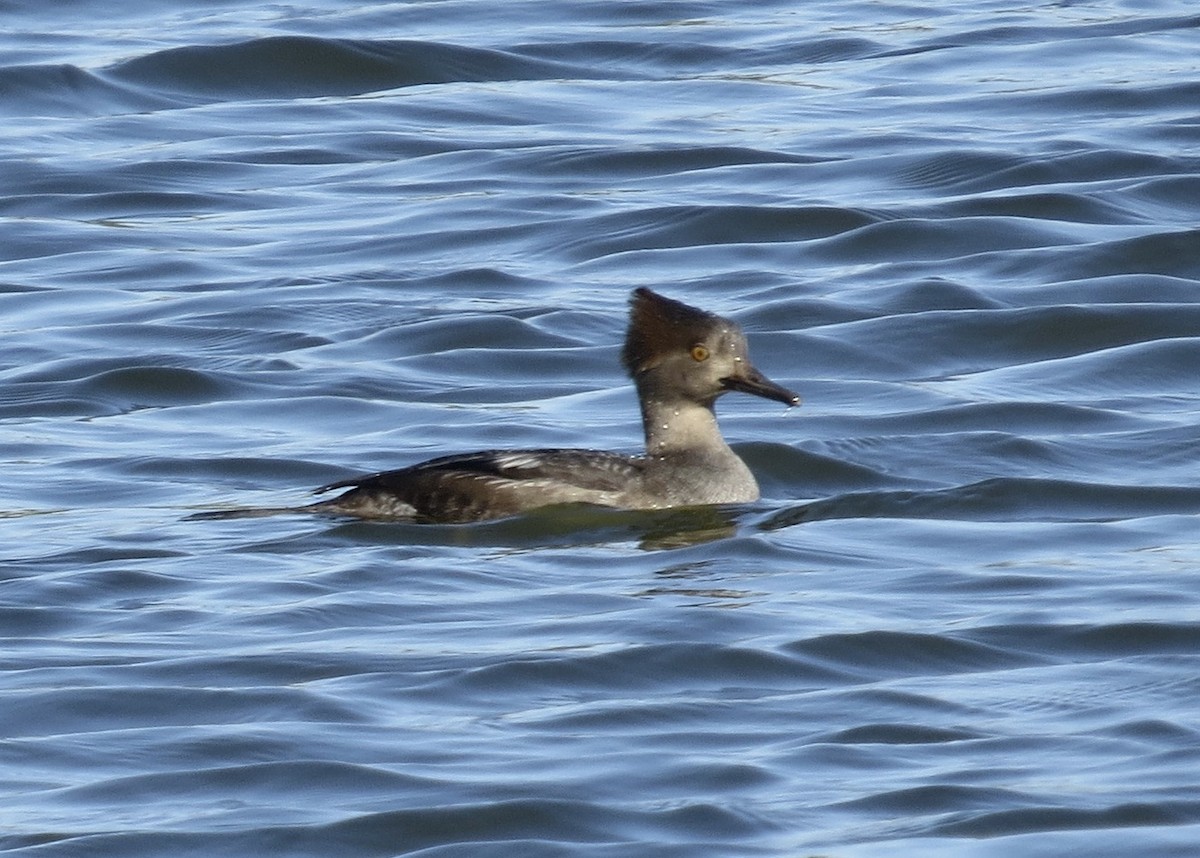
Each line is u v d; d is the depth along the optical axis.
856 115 28.14
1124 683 11.88
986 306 21.08
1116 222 23.73
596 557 14.46
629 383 19.30
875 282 22.03
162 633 12.89
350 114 28.81
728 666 12.22
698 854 9.87
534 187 25.66
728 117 28.27
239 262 23.33
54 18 33.22
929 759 10.86
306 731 11.27
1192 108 27.73
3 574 14.05
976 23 32.59
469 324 20.72
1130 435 17.30
